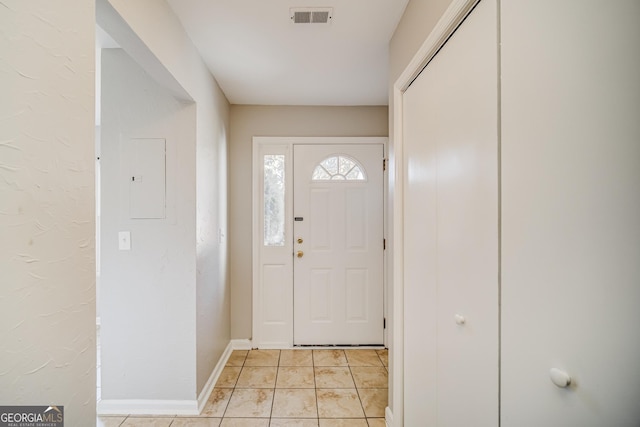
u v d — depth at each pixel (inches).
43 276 25.8
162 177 66.1
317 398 72.9
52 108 26.3
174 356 66.4
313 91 92.4
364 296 104.1
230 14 56.2
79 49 29.2
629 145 18.0
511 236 27.9
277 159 105.1
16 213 23.2
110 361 66.4
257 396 73.6
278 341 102.8
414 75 51.7
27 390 24.5
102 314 66.7
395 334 59.5
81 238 29.9
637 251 17.7
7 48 22.3
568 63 21.7
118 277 66.1
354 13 56.2
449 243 40.4
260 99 98.5
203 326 71.6
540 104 24.2
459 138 37.5
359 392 75.6
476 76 33.5
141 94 66.2
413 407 53.8
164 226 66.0
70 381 28.8
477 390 33.8
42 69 25.3
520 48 26.5
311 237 103.7
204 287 72.4
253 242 102.0
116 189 66.1
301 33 62.7
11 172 22.8
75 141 28.9
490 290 31.3
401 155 59.3
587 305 20.5
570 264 21.7
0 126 21.9
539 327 24.5
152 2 47.0
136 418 64.9
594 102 19.9
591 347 20.3
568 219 21.8
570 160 21.6
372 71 79.6
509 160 28.1
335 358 94.8
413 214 53.7
